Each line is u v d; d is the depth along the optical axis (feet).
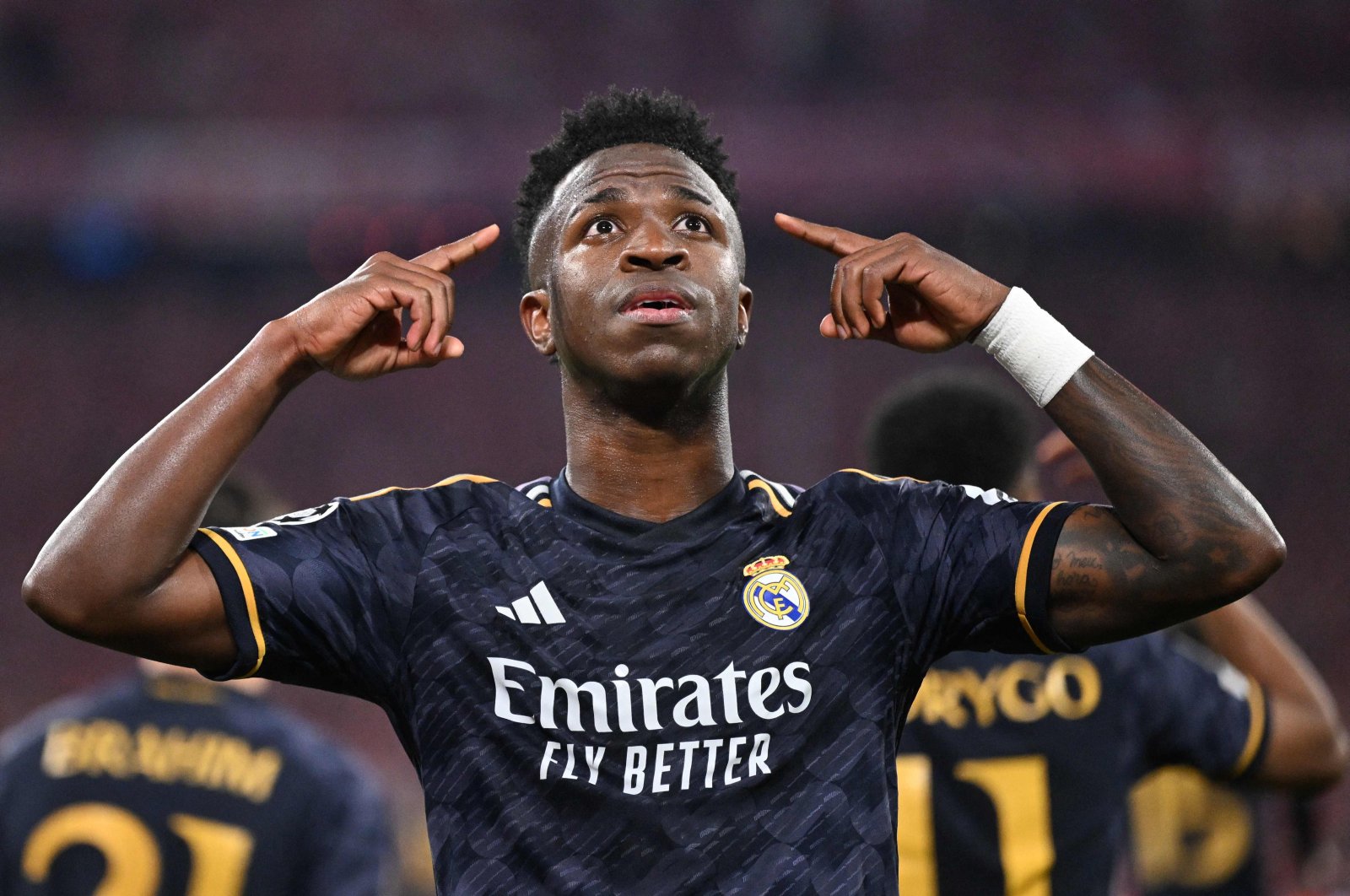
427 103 254.27
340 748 44.57
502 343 255.50
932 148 229.45
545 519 25.09
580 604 23.95
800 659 23.70
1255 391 248.73
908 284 25.52
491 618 23.86
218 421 23.61
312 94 254.06
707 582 24.17
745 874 22.47
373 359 25.22
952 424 38.52
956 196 230.07
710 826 22.59
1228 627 39.29
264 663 23.93
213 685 43.45
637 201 25.59
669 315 24.59
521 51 258.16
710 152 28.50
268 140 230.89
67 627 22.99
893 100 251.19
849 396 247.09
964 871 34.86
